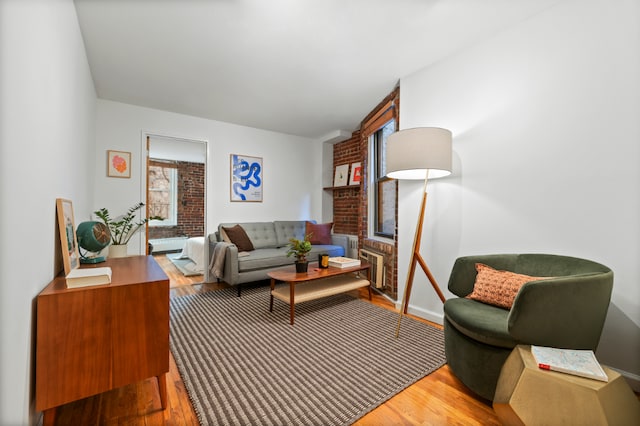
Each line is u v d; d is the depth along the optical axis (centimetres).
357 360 194
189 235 727
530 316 134
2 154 82
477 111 232
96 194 334
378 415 142
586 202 179
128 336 133
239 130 446
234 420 137
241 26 206
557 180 191
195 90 317
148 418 139
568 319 138
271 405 148
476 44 232
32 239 111
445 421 138
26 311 104
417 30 214
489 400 152
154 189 691
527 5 190
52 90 137
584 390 109
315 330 244
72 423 135
